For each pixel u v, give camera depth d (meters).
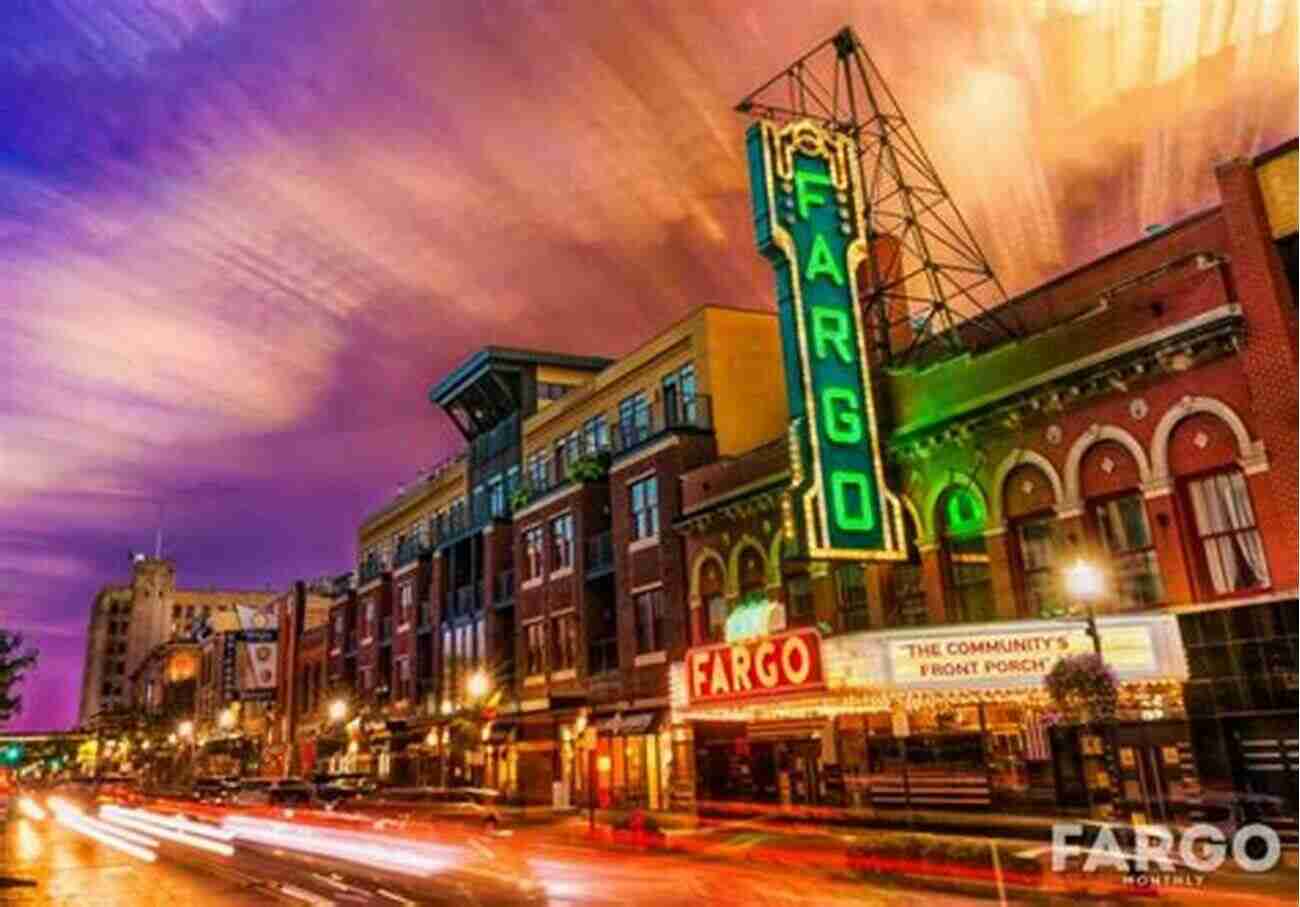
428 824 34.22
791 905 15.02
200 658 102.38
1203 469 18.73
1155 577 19.52
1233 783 17.47
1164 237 21.48
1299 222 17.89
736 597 30.12
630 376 40.66
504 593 46.03
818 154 25.28
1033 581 21.69
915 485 24.03
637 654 35.50
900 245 30.58
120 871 23.33
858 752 24.89
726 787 29.92
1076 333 20.75
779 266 24.42
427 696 53.25
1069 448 20.89
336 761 66.19
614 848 25.56
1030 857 14.60
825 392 23.31
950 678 19.47
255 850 28.61
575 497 40.50
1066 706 16.53
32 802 76.06
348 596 66.94
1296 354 17.39
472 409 52.25
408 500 60.84
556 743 40.91
